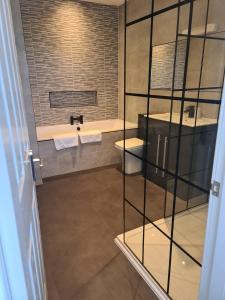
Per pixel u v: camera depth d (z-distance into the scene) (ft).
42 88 12.30
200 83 6.20
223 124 2.64
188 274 5.20
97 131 11.99
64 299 5.00
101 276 5.58
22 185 2.61
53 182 10.69
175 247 5.61
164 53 7.68
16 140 2.58
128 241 6.52
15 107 2.84
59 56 12.26
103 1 12.23
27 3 10.89
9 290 2.00
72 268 5.82
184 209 6.22
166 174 7.27
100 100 14.06
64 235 7.04
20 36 8.53
